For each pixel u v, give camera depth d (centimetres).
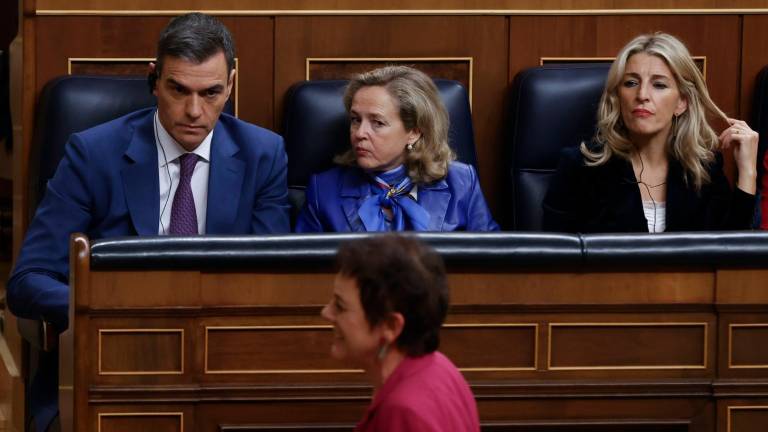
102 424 610
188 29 762
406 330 448
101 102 855
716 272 645
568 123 913
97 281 607
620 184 865
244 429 623
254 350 623
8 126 1310
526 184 913
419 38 957
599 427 643
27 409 934
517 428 639
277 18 945
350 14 950
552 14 963
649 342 646
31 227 779
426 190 854
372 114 830
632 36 968
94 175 782
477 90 964
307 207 857
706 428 652
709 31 973
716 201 870
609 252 630
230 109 901
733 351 649
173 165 801
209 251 610
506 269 633
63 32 922
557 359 640
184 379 617
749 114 979
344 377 629
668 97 852
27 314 734
